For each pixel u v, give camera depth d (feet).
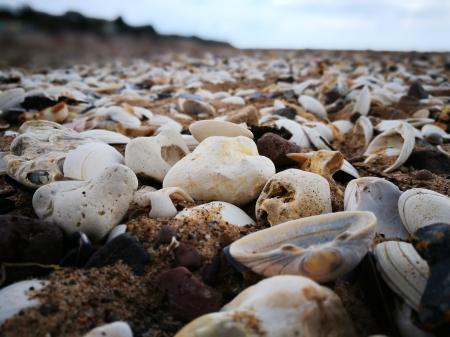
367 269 0.31
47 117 0.76
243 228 0.37
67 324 0.26
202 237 0.35
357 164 0.58
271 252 0.29
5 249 0.31
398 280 0.29
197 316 0.28
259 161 0.42
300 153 0.50
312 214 0.37
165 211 0.38
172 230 0.34
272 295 0.25
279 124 0.65
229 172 0.40
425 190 0.39
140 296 0.29
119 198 0.36
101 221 0.35
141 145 0.45
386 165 0.58
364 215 0.31
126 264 0.31
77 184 0.38
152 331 0.27
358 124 0.75
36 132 0.53
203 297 0.28
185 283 0.29
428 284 0.26
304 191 0.38
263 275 0.29
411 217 0.37
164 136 0.48
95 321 0.27
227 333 0.24
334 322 0.25
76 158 0.45
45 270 0.32
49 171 0.44
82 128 0.70
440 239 0.27
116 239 0.32
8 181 0.46
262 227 0.38
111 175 0.36
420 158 0.57
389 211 0.40
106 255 0.32
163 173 0.45
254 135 0.58
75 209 0.35
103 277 0.30
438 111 0.91
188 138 0.56
